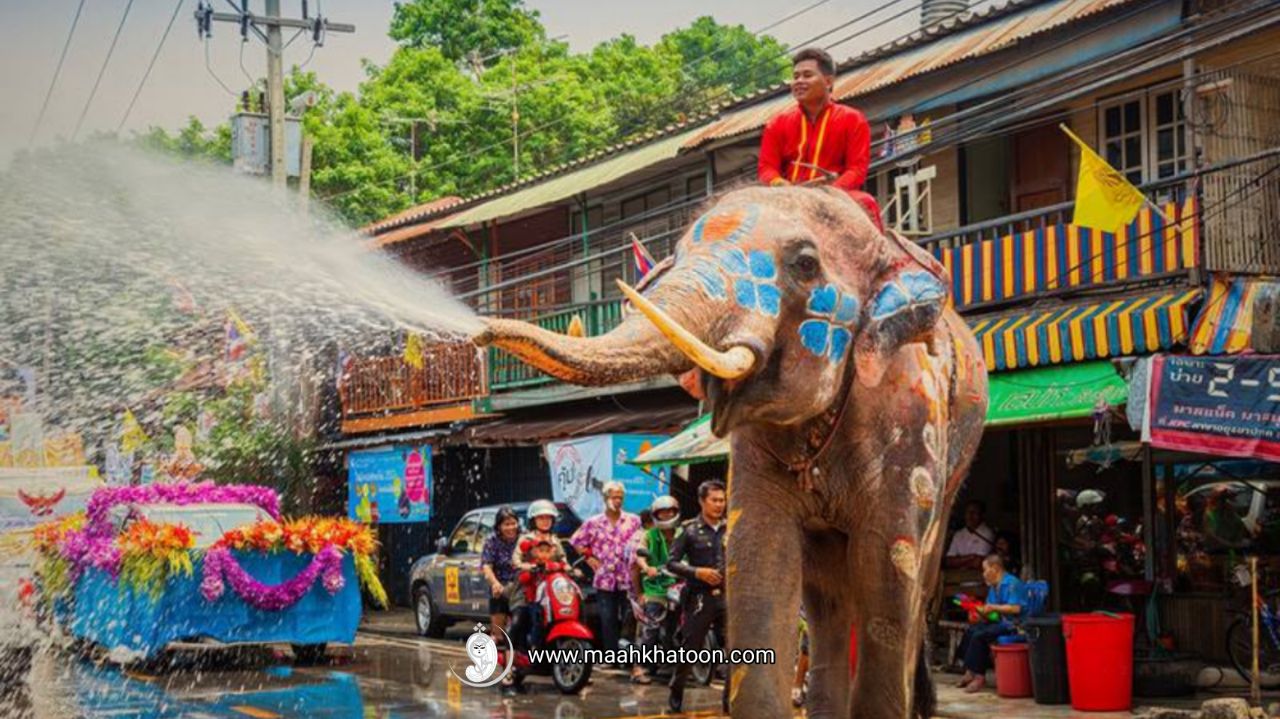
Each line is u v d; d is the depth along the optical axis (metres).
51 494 17.70
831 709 5.91
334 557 15.60
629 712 12.11
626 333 4.33
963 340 6.58
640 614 13.63
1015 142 16.38
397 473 22.66
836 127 6.09
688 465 16.77
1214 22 11.41
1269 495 13.65
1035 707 11.85
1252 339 11.93
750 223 4.91
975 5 16.86
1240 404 10.73
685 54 35.66
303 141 20.94
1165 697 12.09
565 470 18.30
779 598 5.34
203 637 16.27
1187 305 12.34
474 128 31.64
